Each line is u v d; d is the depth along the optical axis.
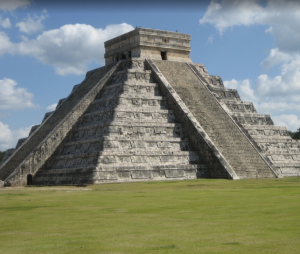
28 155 76.56
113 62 92.62
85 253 17.02
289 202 30.22
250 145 73.88
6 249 17.97
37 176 75.62
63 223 24.03
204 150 71.75
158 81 82.81
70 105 85.44
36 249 17.84
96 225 23.12
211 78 93.81
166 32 90.44
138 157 69.38
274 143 83.00
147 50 88.56
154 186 55.69
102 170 65.12
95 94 83.31
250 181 60.00
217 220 23.64
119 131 71.12
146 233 20.66
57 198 39.34
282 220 22.83
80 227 22.66
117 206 31.25
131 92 79.12
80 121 80.81
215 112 78.81
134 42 88.94
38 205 33.09
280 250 16.53
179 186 54.03
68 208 30.64
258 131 83.81
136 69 84.38
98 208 30.25
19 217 26.58
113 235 20.39
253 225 21.75
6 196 43.28
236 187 48.81
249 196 35.84
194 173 70.38
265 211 26.16
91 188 56.28
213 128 75.00
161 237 19.67
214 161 69.69
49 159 77.19
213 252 16.69
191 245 17.95
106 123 71.75
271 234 19.47
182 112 76.56
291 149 84.06
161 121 75.56
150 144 72.06
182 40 92.44
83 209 29.84
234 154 71.25
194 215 25.72
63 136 78.94
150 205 31.34
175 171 69.38
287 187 45.47
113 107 74.62
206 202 32.16
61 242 19.09
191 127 74.56
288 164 79.69
